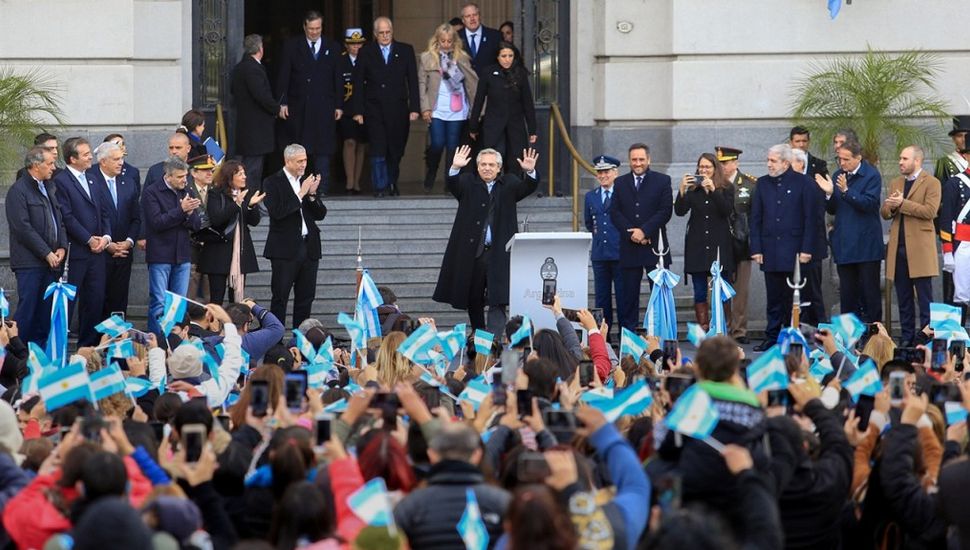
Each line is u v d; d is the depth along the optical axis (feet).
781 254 149.79
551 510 50.03
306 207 150.41
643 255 151.64
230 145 182.70
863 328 100.12
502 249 146.92
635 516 58.70
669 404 75.15
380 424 71.92
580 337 129.70
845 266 151.84
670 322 131.95
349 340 144.05
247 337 115.75
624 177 152.97
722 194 152.56
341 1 229.25
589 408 62.75
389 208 177.06
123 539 50.55
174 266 145.18
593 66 185.78
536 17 187.01
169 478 67.05
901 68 167.22
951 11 175.32
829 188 147.84
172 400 81.15
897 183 150.71
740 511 59.47
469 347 114.83
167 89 176.55
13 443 71.41
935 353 92.73
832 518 68.59
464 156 147.13
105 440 64.23
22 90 159.63
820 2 175.32
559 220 178.50
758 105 176.45
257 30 228.02
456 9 228.02
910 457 70.33
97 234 143.64
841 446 69.87
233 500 68.85
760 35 175.94
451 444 59.82
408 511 59.06
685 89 176.86
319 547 54.90
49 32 170.50
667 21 179.93
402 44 185.47
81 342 144.77
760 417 64.54
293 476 62.18
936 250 151.84
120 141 147.74
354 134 188.34
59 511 60.85
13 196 139.33
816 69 175.42
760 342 160.66
